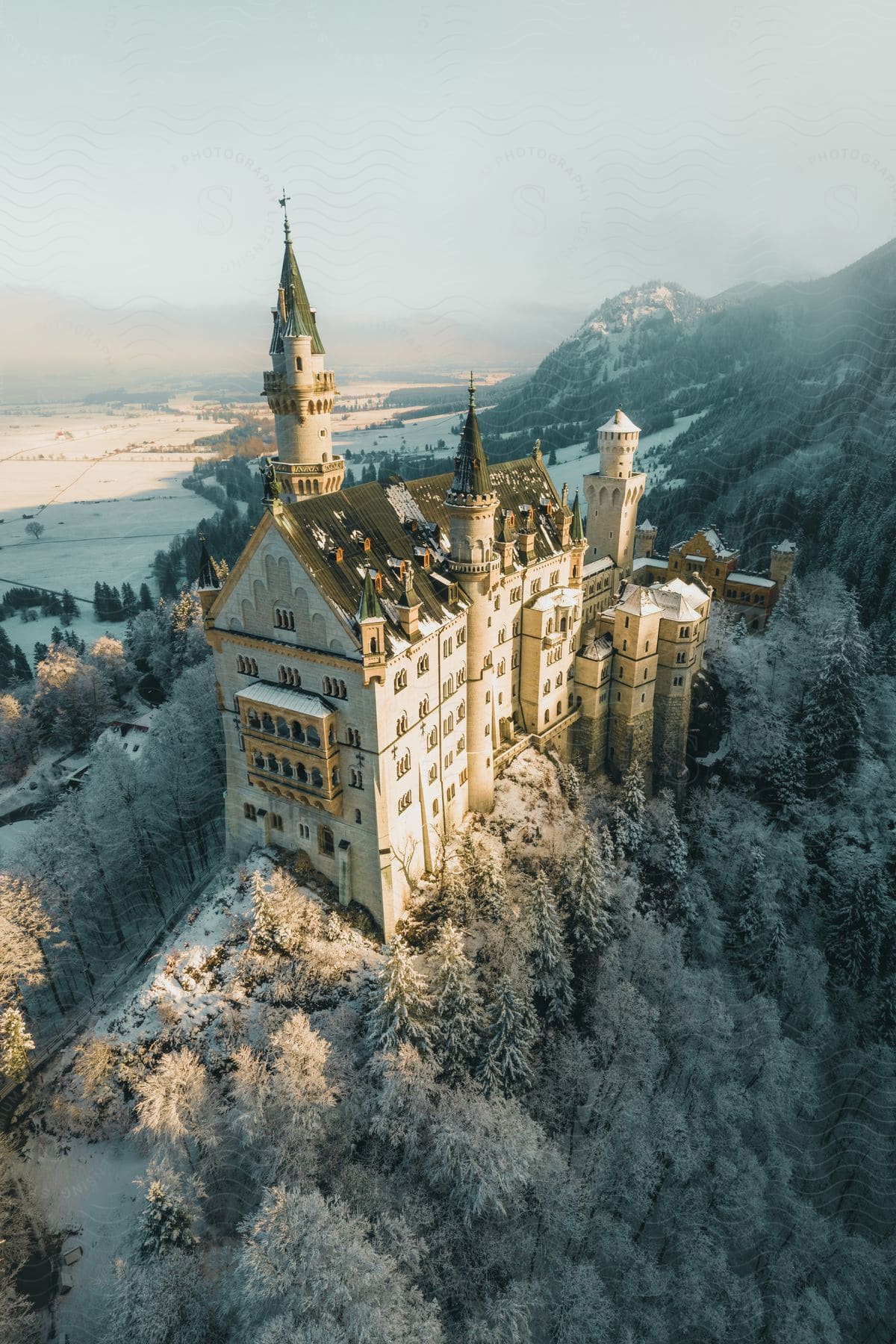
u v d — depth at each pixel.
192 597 154.12
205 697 105.69
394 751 64.75
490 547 73.50
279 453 84.62
